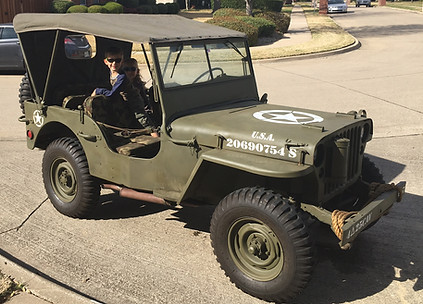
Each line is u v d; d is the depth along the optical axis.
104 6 24.48
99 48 5.52
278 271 3.30
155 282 3.71
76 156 4.60
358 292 3.56
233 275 3.53
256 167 3.25
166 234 4.53
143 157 4.49
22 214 5.00
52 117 4.78
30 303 3.41
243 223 3.42
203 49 4.22
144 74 13.64
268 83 12.53
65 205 4.82
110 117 4.65
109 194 5.57
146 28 4.26
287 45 19.77
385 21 31.47
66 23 4.27
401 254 4.11
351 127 3.68
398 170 6.13
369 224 3.73
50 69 4.66
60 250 4.22
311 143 3.27
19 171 6.38
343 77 13.10
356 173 3.96
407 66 14.51
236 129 3.61
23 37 4.66
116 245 4.31
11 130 8.45
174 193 4.01
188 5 44.19
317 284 3.67
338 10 41.34
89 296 3.53
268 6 29.41
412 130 7.84
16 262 4.00
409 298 3.48
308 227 3.19
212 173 3.81
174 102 3.96
